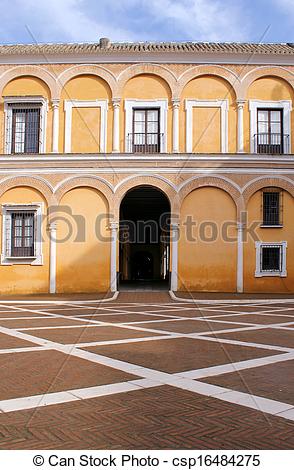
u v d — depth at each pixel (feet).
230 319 42.34
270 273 69.05
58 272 68.90
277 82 72.59
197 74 71.82
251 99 72.02
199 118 71.61
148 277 119.65
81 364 23.25
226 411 16.11
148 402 17.12
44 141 71.31
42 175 69.67
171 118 71.31
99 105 71.67
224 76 71.97
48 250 69.26
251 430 14.35
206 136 71.26
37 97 71.15
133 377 20.79
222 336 32.22
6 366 22.81
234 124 71.67
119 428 14.49
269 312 48.73
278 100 72.33
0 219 69.82
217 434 14.02
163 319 42.06
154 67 71.77
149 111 72.13
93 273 68.69
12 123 72.02
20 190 70.03
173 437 13.79
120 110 71.46
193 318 42.86
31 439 13.61
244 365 23.21
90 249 68.95
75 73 72.02
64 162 69.46
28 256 69.41
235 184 69.21
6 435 13.91
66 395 17.98
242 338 31.40
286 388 19.08
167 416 15.58
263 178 69.46
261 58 72.33
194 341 30.09
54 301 59.47
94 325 37.68
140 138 71.46
